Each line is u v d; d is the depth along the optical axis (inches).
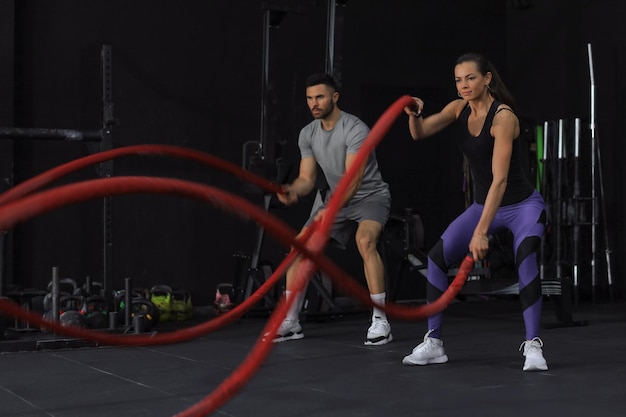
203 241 255.1
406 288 279.7
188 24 256.1
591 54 263.9
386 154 279.7
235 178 258.8
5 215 46.1
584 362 134.3
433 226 285.3
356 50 278.4
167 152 85.5
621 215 271.1
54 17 240.4
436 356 134.3
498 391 108.3
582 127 282.0
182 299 239.5
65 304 191.9
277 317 69.9
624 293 270.7
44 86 238.8
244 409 98.7
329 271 71.9
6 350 158.6
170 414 97.3
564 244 272.2
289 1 267.9
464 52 295.0
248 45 263.9
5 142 227.3
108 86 194.9
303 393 109.3
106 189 51.3
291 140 266.2
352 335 183.0
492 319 217.9
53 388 116.6
